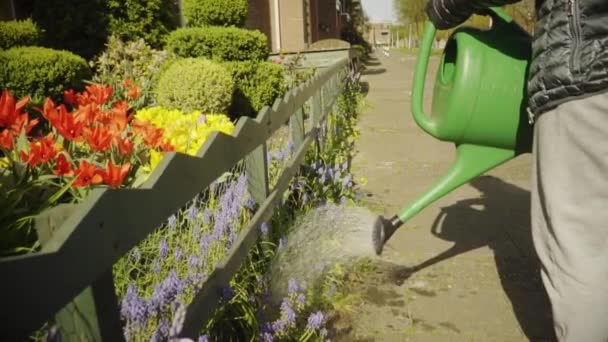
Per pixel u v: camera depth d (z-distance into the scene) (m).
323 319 1.97
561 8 1.36
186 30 6.25
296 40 13.30
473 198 3.81
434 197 2.28
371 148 5.70
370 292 2.42
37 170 1.91
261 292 1.91
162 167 1.22
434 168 4.82
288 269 2.16
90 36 7.22
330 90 5.67
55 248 0.77
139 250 1.88
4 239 1.35
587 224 1.37
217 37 6.18
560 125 1.39
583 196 1.37
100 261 0.90
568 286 1.38
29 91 5.00
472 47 1.96
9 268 0.67
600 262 1.36
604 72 1.28
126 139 2.40
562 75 1.35
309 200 2.99
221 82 5.21
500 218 3.38
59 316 0.97
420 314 2.23
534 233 1.54
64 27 7.10
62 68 5.23
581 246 1.37
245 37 6.32
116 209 0.96
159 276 1.79
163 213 1.20
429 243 2.99
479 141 2.09
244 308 1.75
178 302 1.39
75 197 1.84
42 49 5.39
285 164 2.85
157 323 1.43
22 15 8.28
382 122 7.32
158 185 1.17
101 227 0.91
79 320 0.95
